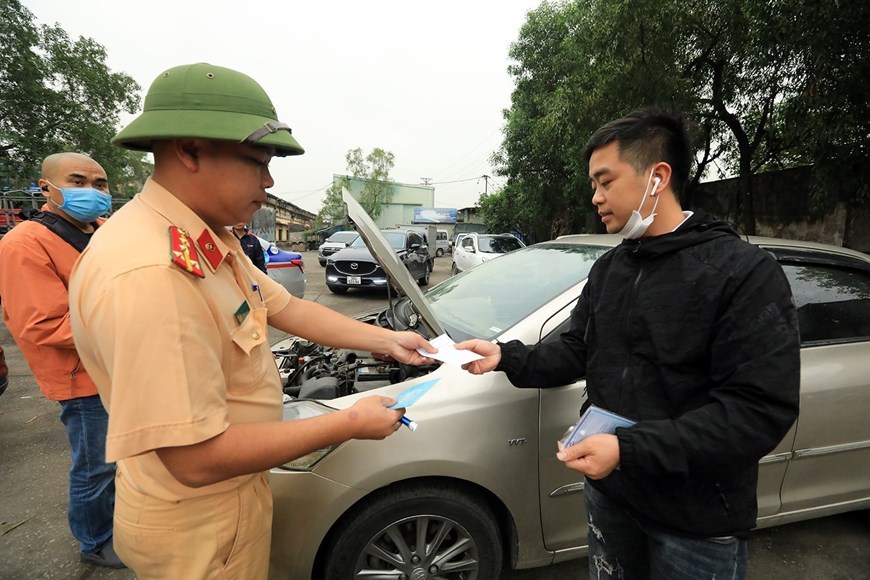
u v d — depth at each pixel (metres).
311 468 1.45
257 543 1.09
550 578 1.97
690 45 6.68
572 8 10.78
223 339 0.94
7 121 13.83
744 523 1.02
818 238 7.12
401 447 1.47
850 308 2.04
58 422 3.38
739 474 1.00
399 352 1.43
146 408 0.78
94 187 2.00
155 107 0.87
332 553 1.49
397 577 1.56
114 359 0.78
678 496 1.01
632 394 1.06
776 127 7.12
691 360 0.98
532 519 1.64
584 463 0.94
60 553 2.10
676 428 0.91
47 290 1.75
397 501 1.50
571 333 1.35
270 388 1.06
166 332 0.79
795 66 5.15
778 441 0.88
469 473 1.51
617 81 6.70
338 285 9.19
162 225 0.88
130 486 0.99
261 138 0.87
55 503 2.46
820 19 4.37
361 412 0.99
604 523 1.25
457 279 2.72
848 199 5.32
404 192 46.19
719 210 9.03
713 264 0.96
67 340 1.76
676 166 1.03
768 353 0.88
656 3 6.03
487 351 1.37
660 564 1.11
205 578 0.97
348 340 1.43
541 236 16.89
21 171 13.94
